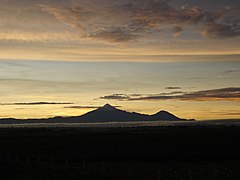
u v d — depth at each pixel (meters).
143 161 42.53
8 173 26.62
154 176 23.98
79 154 50.72
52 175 24.16
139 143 70.56
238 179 23.05
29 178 23.14
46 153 52.06
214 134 102.56
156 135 101.69
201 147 61.09
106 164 38.06
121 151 55.28
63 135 107.12
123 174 25.25
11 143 71.25
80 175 24.39
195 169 31.31
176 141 75.06
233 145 64.94
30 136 100.81
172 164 38.94
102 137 93.06
